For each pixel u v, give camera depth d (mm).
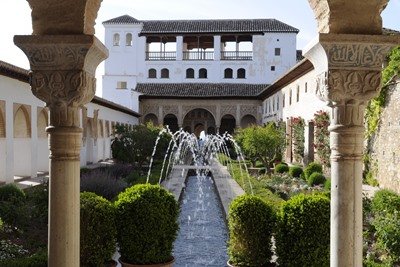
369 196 12484
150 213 6180
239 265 6273
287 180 19141
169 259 6438
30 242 8406
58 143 3945
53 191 3951
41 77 3891
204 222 12477
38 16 3867
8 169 16891
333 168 4031
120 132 23922
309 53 4180
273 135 23750
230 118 45281
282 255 5898
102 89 43656
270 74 43750
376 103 16469
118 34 43875
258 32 43438
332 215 4039
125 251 6246
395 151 15047
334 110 4008
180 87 43469
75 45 3787
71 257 3971
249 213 6188
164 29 43875
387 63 15992
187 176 23594
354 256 3941
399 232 7660
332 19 3832
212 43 47594
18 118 19734
